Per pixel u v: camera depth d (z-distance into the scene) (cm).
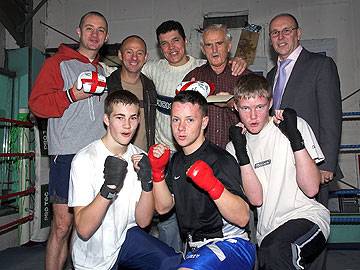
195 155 178
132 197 193
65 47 248
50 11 497
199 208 175
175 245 251
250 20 465
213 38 237
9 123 405
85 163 185
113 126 186
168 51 261
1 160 403
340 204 412
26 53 435
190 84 218
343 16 449
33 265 329
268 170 184
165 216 252
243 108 180
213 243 166
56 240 245
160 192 182
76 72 244
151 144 261
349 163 441
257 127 181
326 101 226
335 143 222
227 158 175
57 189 240
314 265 216
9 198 374
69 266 282
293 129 171
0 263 334
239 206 161
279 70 247
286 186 182
